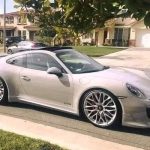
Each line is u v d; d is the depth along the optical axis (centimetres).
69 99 643
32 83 693
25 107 739
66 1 262
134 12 229
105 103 592
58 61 670
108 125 592
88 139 530
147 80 616
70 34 288
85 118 639
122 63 2139
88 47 4141
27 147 483
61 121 640
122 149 492
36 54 708
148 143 527
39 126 593
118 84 578
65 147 493
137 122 562
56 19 283
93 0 256
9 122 616
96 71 657
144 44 4791
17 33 6700
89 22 279
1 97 747
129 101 562
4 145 489
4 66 741
